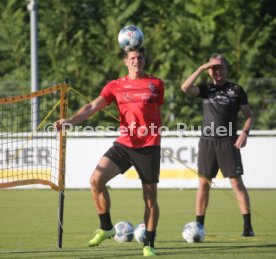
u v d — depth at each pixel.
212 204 47.59
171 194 53.78
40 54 83.00
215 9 84.06
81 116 26.41
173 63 81.00
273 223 37.59
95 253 27.12
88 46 82.75
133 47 27.80
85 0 85.38
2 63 84.88
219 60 32.38
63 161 28.28
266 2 85.38
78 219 39.62
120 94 26.75
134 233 30.27
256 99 73.06
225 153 32.47
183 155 56.72
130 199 50.19
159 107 27.09
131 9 83.56
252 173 56.41
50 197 52.81
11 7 86.31
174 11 84.50
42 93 28.14
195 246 29.09
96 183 26.66
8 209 44.94
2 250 28.09
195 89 32.62
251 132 57.53
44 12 84.75
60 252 27.44
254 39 83.06
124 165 26.86
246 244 29.64
